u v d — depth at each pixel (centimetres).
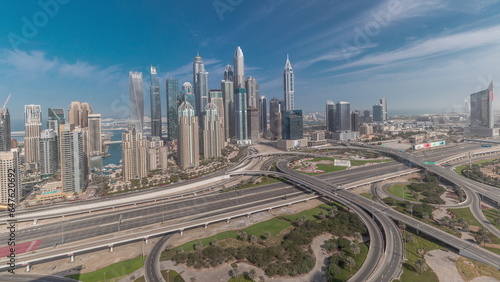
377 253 18862
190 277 16975
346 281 15850
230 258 18888
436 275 16312
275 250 19312
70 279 17100
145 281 16638
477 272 16488
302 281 16525
